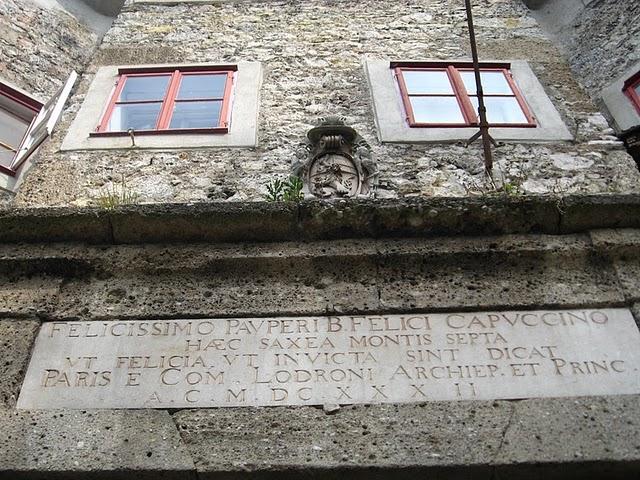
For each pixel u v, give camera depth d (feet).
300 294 13.82
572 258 14.30
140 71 23.66
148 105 22.41
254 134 20.93
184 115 22.00
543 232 14.69
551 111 21.88
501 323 13.26
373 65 23.93
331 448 11.37
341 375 12.46
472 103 22.08
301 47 25.18
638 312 13.33
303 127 21.38
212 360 12.77
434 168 19.70
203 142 20.68
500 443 11.34
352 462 11.14
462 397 12.10
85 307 13.74
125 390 12.36
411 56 24.52
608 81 23.40
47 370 12.74
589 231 14.61
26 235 14.60
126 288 14.05
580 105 22.29
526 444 11.30
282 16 27.02
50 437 11.64
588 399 11.99
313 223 14.49
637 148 20.80
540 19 27.63
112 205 14.73
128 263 14.30
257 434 11.64
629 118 21.74
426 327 13.21
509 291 13.78
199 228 14.51
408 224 14.53
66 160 20.07
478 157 20.04
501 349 12.82
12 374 12.58
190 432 11.69
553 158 20.10
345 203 14.57
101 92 22.71
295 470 11.12
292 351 12.86
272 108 22.18
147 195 18.88
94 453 11.39
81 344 13.14
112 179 19.45
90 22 27.99
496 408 11.89
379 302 13.58
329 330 13.19
